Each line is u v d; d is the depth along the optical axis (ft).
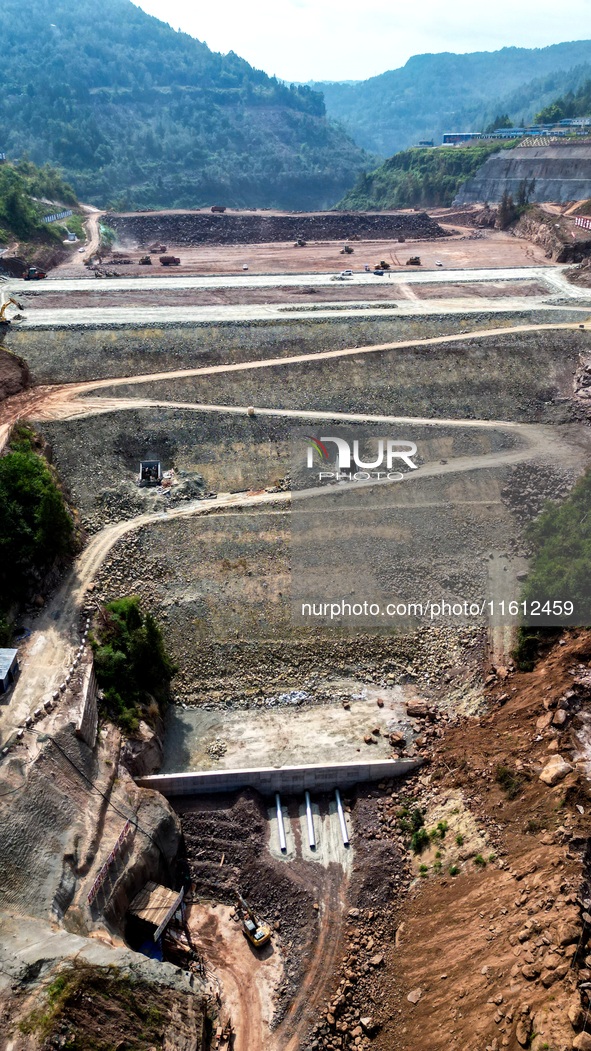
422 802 126.93
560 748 117.70
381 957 104.27
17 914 92.94
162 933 108.06
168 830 119.24
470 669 152.05
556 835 103.65
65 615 145.48
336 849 121.70
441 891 109.29
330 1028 97.25
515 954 91.45
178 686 151.12
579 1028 78.02
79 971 86.84
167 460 207.00
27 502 153.17
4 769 106.63
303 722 144.87
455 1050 84.94
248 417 217.36
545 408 236.02
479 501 194.18
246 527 180.45
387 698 150.51
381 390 235.40
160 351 238.68
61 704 121.60
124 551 170.19
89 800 112.68
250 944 109.09
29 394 216.33
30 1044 78.43
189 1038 88.89
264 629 160.66
